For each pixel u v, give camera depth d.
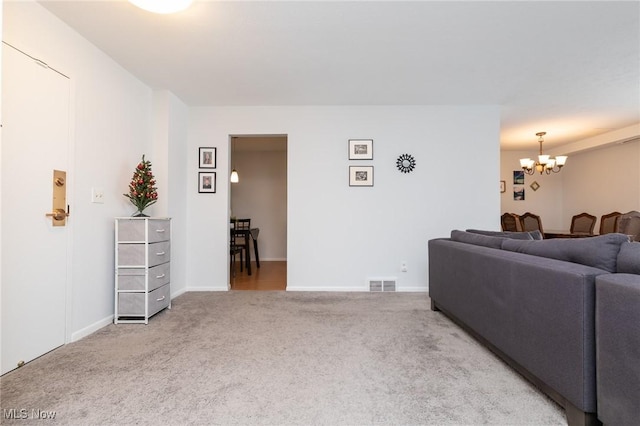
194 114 3.99
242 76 3.13
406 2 2.02
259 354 2.05
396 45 2.55
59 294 2.18
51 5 2.04
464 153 3.97
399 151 3.98
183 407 1.47
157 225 2.87
